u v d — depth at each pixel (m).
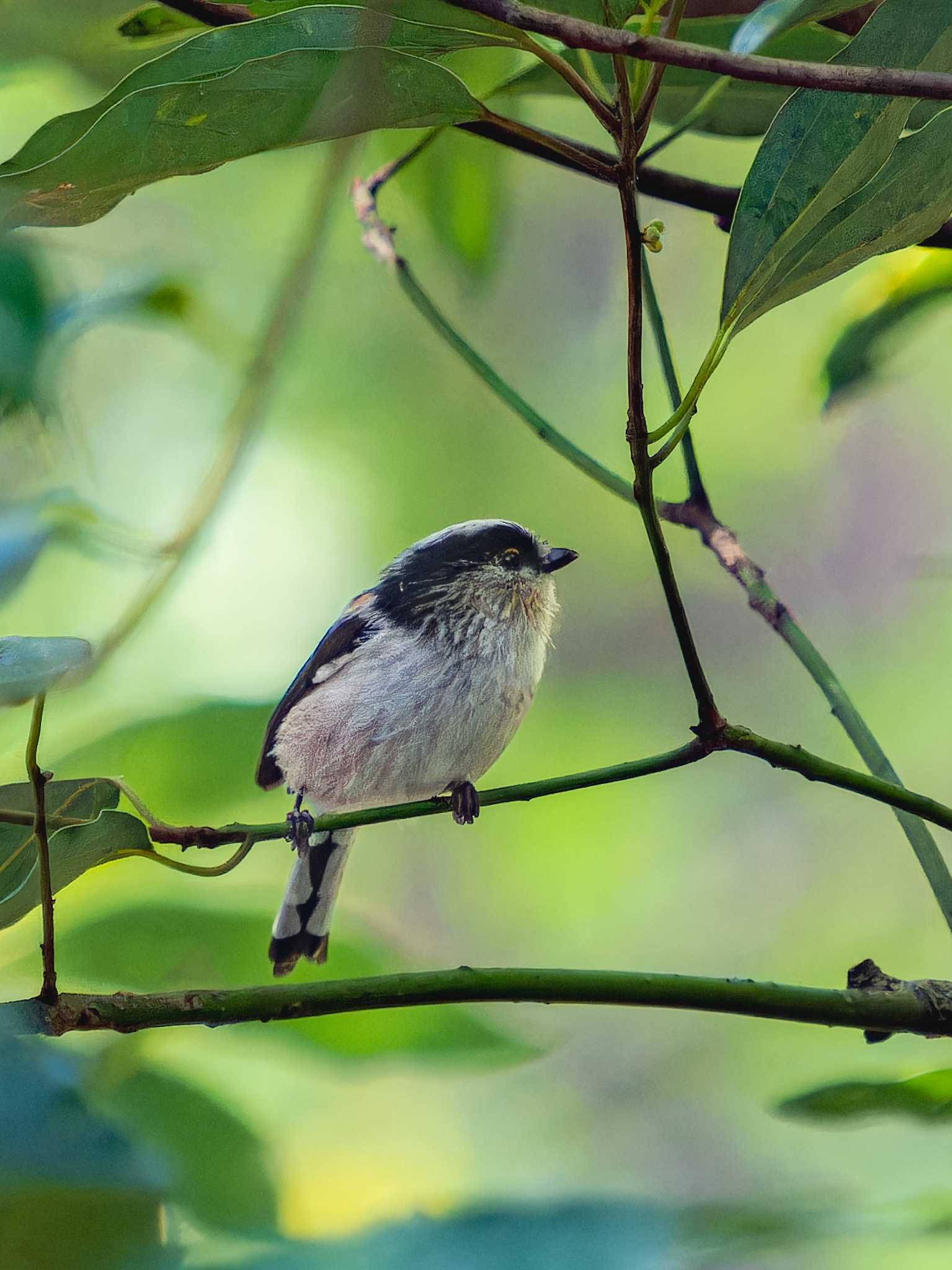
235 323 10.04
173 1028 4.92
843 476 16.62
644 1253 3.29
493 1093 10.14
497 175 8.30
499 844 15.04
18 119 9.91
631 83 4.40
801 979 15.19
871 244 4.54
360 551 13.79
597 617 16.34
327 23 3.82
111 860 5.05
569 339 15.28
